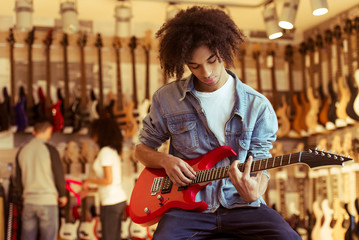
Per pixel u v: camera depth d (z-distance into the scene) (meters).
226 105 2.13
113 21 6.21
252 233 1.99
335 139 5.77
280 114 6.33
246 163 1.90
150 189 2.20
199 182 2.06
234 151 2.08
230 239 2.04
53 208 4.71
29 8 5.01
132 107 5.95
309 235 6.07
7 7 5.60
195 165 2.11
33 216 4.72
